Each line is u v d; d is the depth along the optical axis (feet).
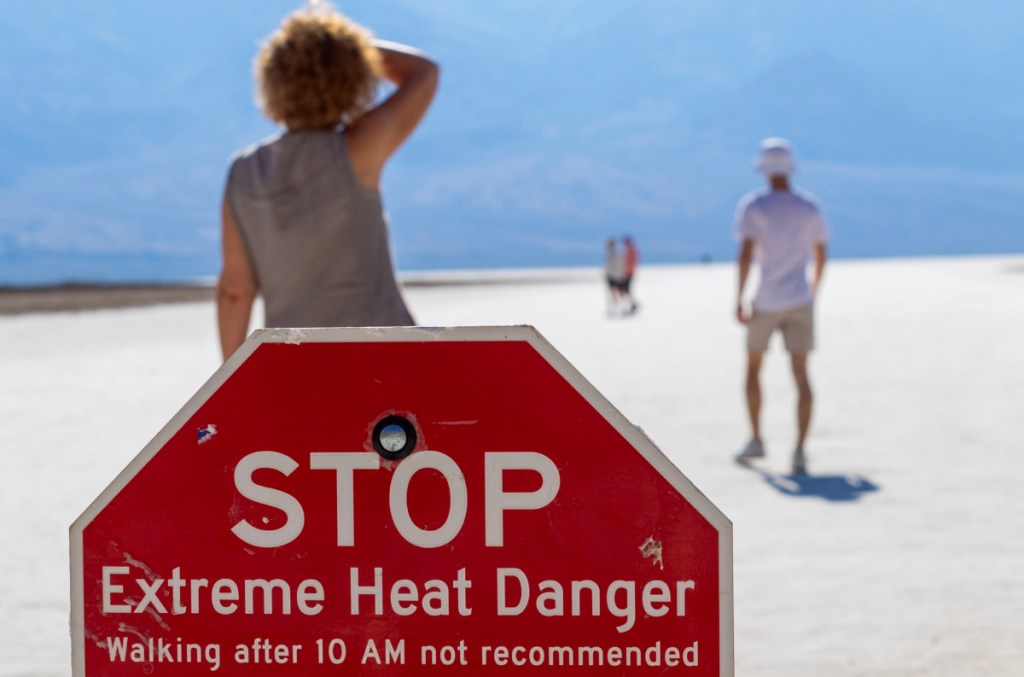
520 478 6.52
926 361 56.24
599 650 6.46
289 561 6.55
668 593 6.43
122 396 48.42
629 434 6.46
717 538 6.42
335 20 11.73
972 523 22.89
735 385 48.03
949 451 31.32
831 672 14.90
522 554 6.50
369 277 11.44
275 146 11.46
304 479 6.57
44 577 20.36
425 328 6.57
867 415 38.65
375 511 6.55
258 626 6.54
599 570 6.46
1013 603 17.71
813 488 26.63
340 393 6.59
